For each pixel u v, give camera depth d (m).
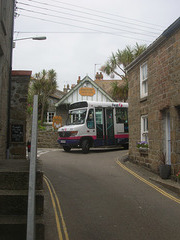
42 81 24.27
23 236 3.50
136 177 8.83
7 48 7.83
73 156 14.30
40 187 4.23
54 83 24.61
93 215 5.10
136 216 5.10
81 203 5.84
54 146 20.52
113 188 7.26
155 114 9.55
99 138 16.28
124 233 4.28
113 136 16.94
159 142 9.17
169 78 8.49
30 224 2.82
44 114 25.66
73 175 8.96
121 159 12.83
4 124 7.82
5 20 7.11
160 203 6.01
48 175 8.88
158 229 4.48
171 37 8.41
